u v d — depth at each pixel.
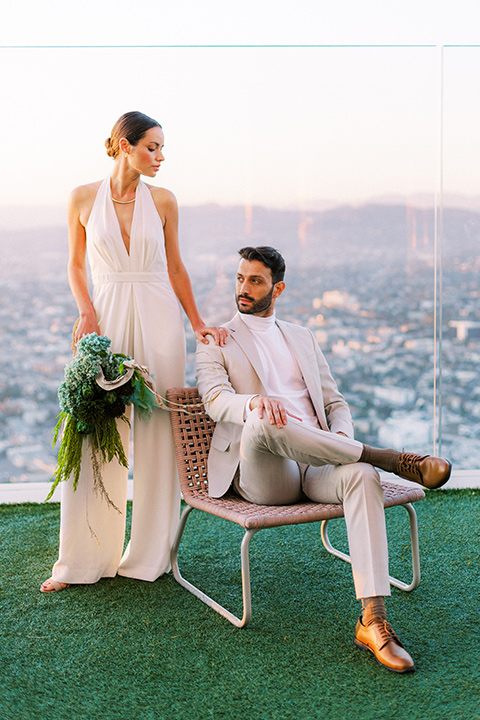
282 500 2.31
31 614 2.31
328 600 2.42
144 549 2.61
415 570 2.45
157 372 2.57
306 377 2.54
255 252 2.54
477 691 1.84
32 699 1.83
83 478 2.50
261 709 1.78
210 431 2.60
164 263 2.60
